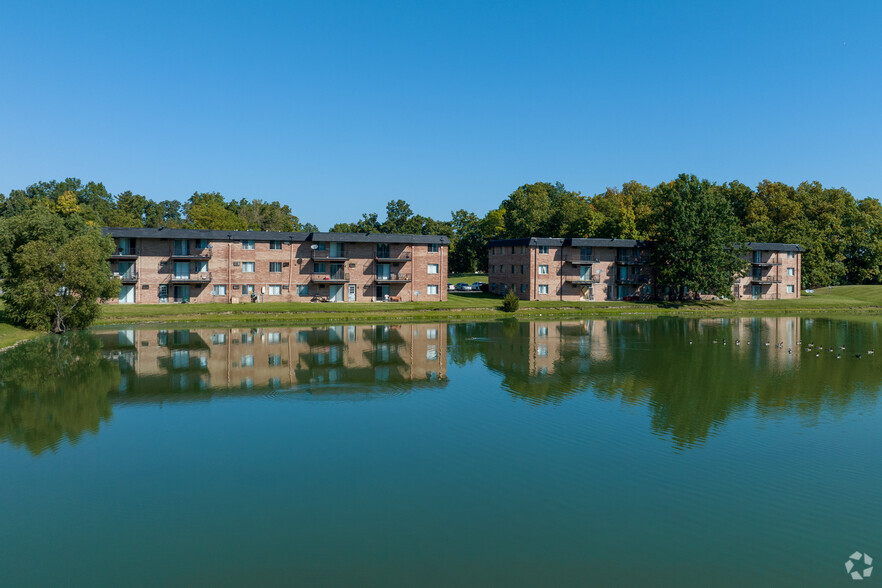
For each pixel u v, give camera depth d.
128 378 44.09
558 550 19.39
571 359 53.38
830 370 48.38
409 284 105.62
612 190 187.50
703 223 111.56
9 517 21.66
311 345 60.69
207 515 21.77
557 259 114.88
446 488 23.95
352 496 23.30
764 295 125.31
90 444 29.42
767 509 22.16
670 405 36.69
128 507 22.45
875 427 32.03
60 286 68.50
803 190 160.00
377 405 36.72
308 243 101.56
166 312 84.62
